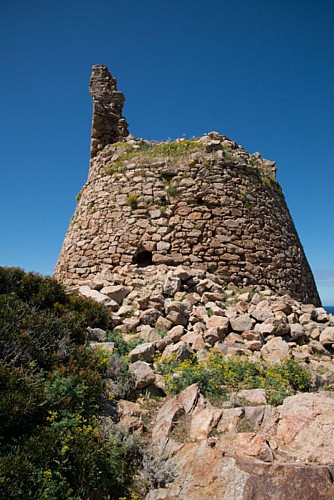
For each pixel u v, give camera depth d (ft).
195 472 14.20
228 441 15.14
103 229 48.16
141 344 25.45
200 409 17.90
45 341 22.43
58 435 14.93
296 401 16.55
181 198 46.21
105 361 21.59
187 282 38.06
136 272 40.73
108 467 14.75
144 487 14.66
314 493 12.14
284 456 14.32
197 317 30.96
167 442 16.43
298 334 29.81
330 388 21.75
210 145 49.75
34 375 18.98
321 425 14.99
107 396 19.42
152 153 51.26
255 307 34.14
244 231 46.06
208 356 23.66
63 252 54.70
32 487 13.23
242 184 48.83
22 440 14.93
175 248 44.11
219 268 43.60
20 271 31.40
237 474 13.14
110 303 33.14
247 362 22.88
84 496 13.76
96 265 47.09
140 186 47.98
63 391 17.63
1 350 20.36
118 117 62.28
